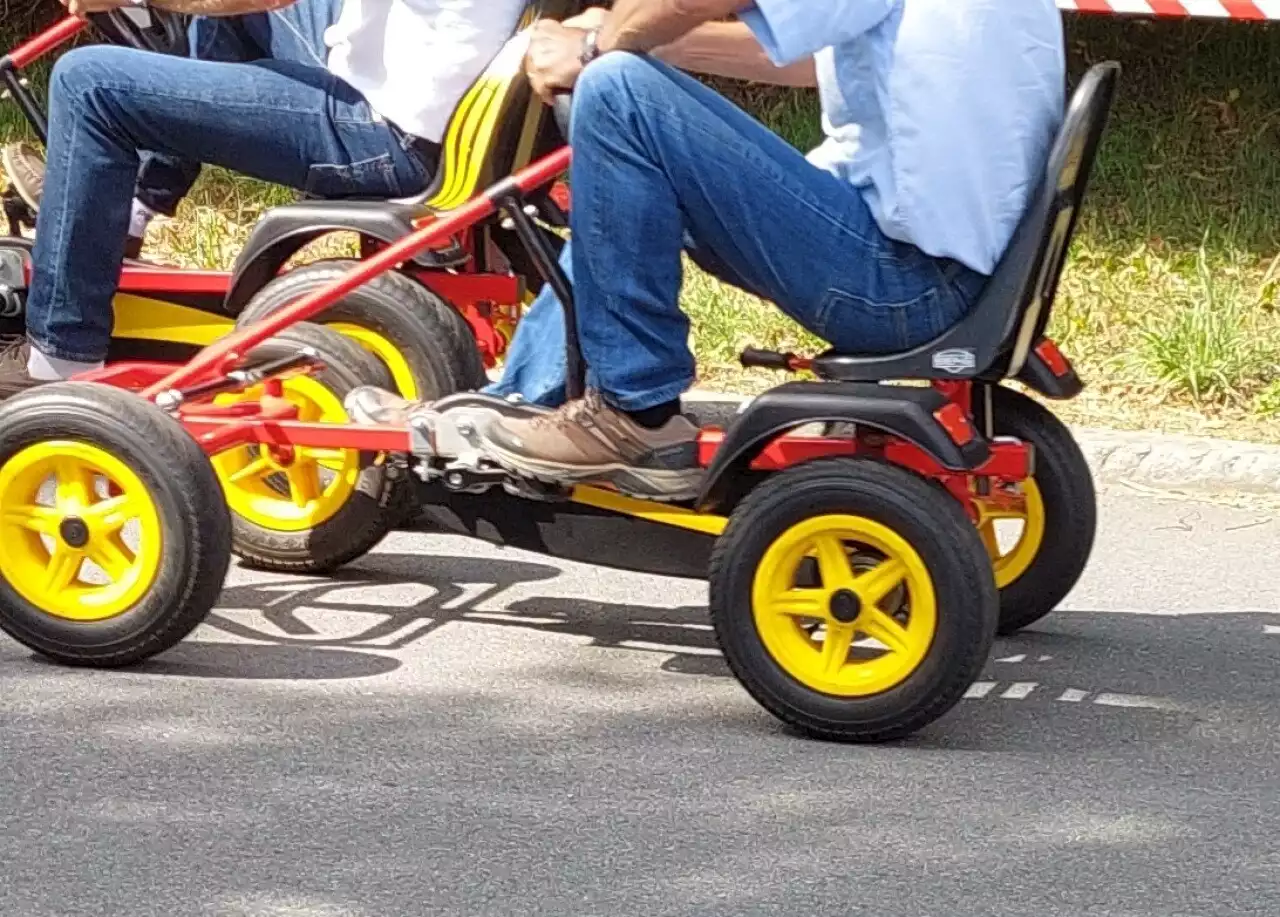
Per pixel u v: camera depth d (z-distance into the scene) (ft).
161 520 16.46
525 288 21.68
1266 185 32.19
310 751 15.35
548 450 16.35
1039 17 15.67
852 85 15.62
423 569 20.47
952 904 13.12
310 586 19.71
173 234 32.50
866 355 16.02
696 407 26.68
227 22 22.17
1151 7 29.89
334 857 13.55
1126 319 29.53
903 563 15.51
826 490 15.56
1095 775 15.47
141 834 13.80
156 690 16.53
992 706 17.06
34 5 38.19
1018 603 18.76
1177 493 24.70
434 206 19.86
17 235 23.06
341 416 19.25
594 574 20.53
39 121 22.50
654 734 16.02
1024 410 18.49
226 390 17.75
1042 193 15.55
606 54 15.60
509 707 16.52
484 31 19.62
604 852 13.74
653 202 15.58
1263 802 15.01
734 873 13.48
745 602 15.88
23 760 14.97
